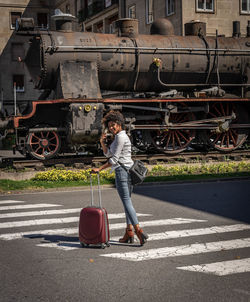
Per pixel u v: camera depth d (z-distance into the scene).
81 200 8.52
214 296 3.60
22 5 36.31
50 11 37.56
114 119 5.15
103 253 4.89
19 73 35.78
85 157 12.91
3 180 10.50
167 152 13.74
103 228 5.04
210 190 9.53
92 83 12.20
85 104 11.70
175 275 4.11
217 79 14.38
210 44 13.98
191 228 6.07
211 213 7.10
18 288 3.81
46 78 12.24
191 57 13.59
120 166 5.18
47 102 11.73
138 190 9.68
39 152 13.13
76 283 3.92
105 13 29.20
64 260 4.63
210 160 13.81
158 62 12.78
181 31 20.45
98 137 11.92
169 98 13.16
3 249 5.10
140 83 13.35
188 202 8.12
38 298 3.58
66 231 5.99
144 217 6.84
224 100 14.02
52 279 4.04
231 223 6.36
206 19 20.84
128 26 13.04
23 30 12.09
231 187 9.95
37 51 12.38
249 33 15.47
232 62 14.31
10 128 12.46
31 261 4.61
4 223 6.51
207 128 13.98
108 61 12.55
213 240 5.41
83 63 12.25
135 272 4.21
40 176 10.78
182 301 3.51
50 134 13.20
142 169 5.23
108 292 3.71
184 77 13.77
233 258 4.64
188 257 4.70
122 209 7.53
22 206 7.91
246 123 15.30
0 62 35.25
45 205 8.00
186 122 13.66
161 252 4.90
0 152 19.77
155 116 13.45
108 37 12.75
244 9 21.64
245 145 16.03
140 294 3.65
